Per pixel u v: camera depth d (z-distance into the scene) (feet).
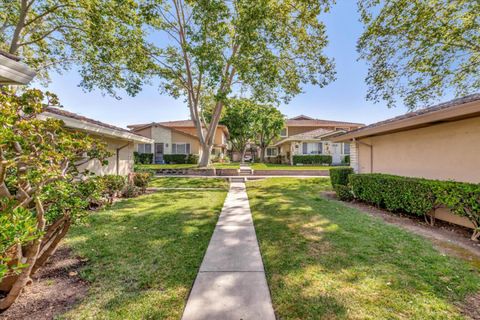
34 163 7.16
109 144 27.14
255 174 51.06
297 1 32.45
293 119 123.65
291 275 8.94
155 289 8.06
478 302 7.20
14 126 6.81
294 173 51.39
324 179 41.93
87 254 10.81
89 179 10.86
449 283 8.23
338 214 18.01
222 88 43.50
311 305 7.14
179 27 42.01
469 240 12.51
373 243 11.98
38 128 7.43
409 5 24.25
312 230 14.15
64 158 8.38
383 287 8.02
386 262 9.87
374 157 26.27
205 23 34.32
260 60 36.68
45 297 7.50
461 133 15.87
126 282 8.48
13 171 9.50
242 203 23.45
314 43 37.42
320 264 9.77
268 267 9.64
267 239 12.87
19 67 9.61
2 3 30.83
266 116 84.33
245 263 10.07
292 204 21.75
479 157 14.70
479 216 12.34
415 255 10.53
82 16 30.42
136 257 10.60
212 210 20.22
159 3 32.01
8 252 6.94
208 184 38.45
